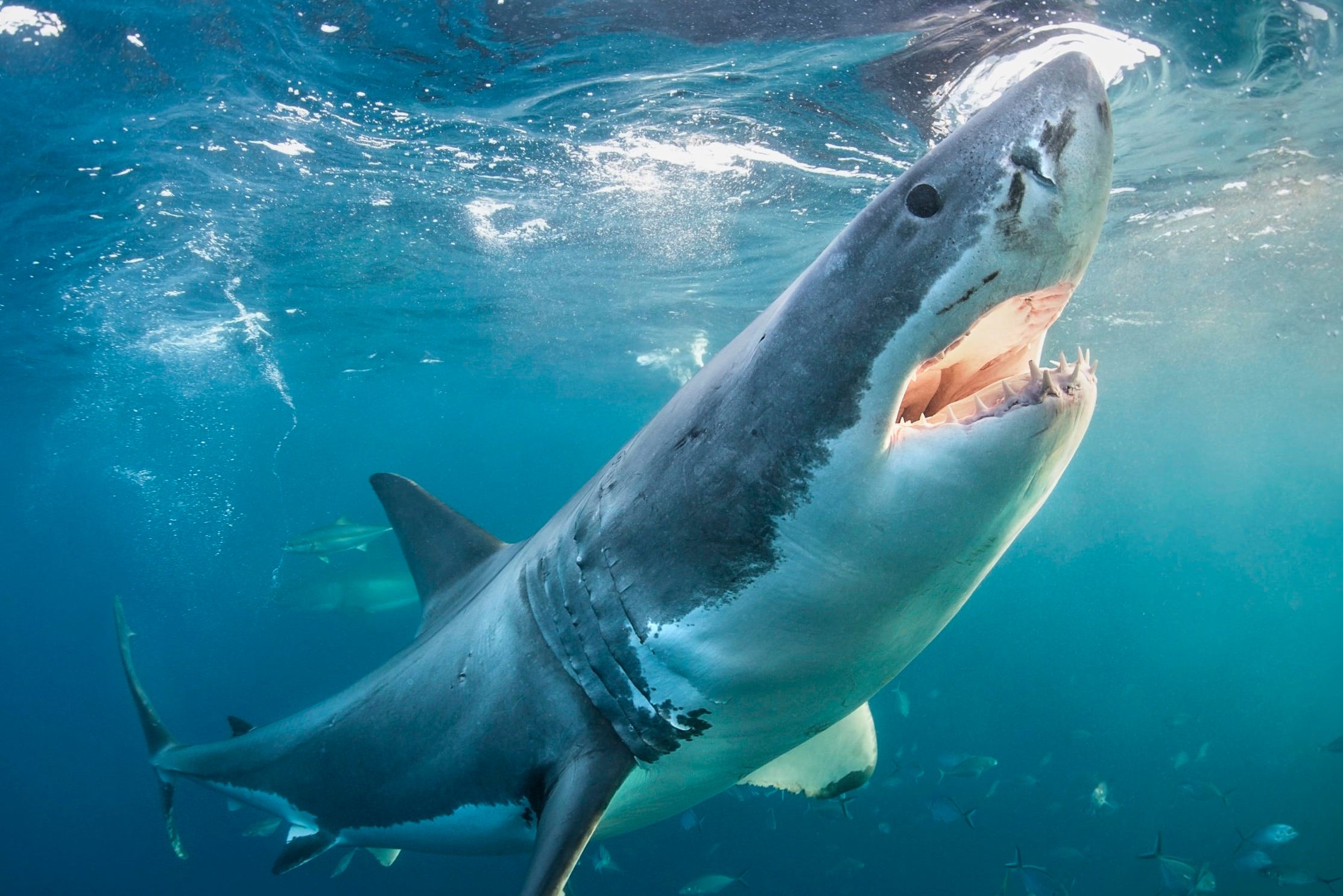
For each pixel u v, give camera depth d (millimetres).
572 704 2377
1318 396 30125
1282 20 6375
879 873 14117
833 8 6184
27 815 24391
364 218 11781
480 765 2635
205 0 6293
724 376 2059
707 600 2072
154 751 4832
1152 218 12008
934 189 1660
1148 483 77750
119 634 5145
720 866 14016
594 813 2137
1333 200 11359
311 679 30938
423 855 15156
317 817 3551
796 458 1866
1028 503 1780
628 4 6207
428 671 2973
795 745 2459
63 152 8852
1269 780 19578
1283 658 38125
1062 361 1749
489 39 6820
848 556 1891
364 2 6316
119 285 14219
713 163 9844
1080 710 25234
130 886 18094
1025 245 1597
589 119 8562
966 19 6344
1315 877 8211
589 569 2307
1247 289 16203
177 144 8945
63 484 55094
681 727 2258
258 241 12562
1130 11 6215
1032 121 1589
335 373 26359
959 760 9727
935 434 1725
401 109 8250
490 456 81812
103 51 6953
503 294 16688
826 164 9812
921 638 2119
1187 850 15484
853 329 1763
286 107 8180
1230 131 8820
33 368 20984
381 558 18969
